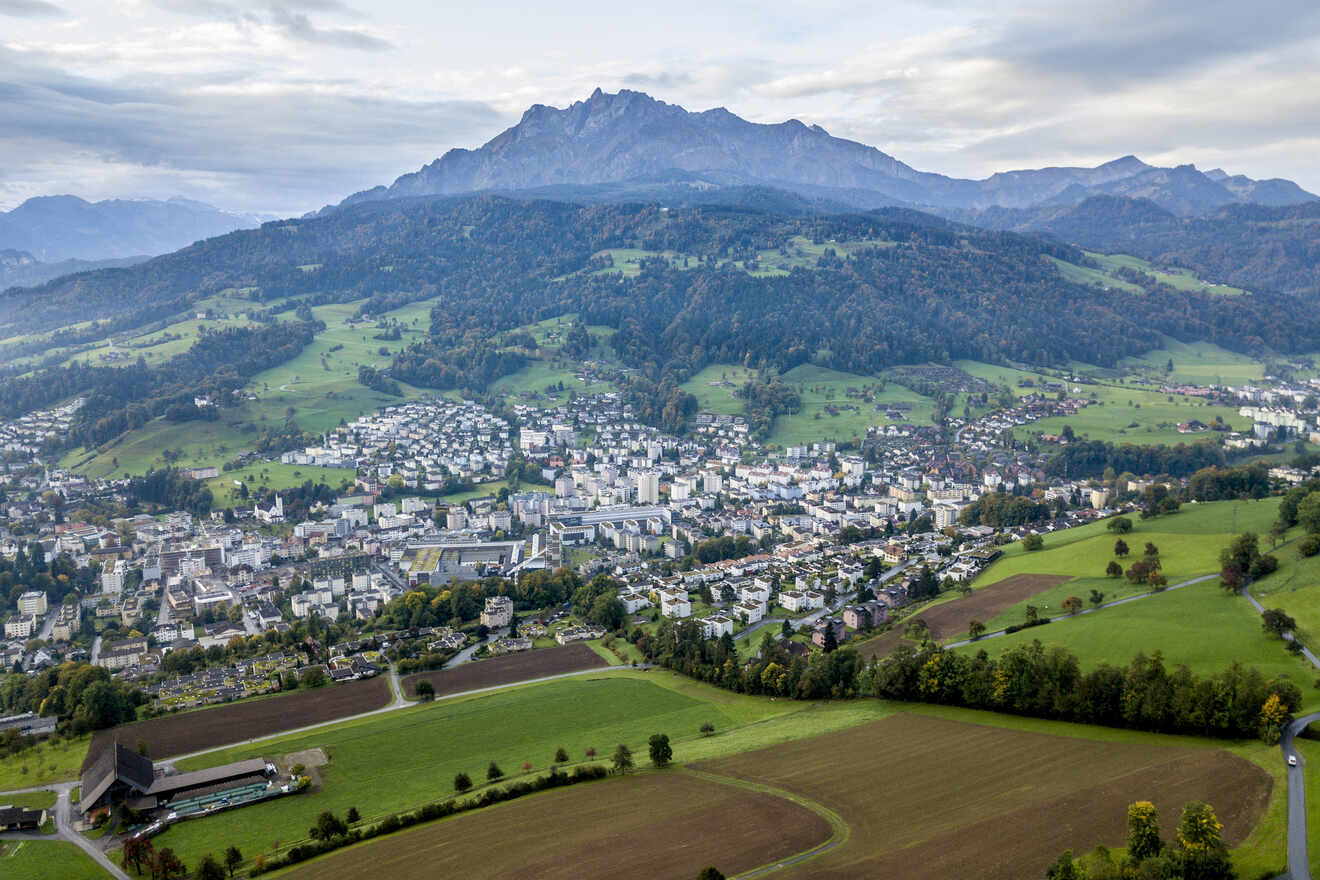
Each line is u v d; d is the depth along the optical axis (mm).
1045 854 134000
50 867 164125
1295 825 133750
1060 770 165125
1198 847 124250
